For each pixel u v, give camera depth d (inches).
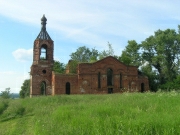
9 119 789.9
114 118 442.9
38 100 1101.7
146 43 2962.6
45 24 2391.7
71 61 2659.9
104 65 2276.1
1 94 1828.2
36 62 2313.0
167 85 2647.6
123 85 2299.5
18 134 553.6
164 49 2802.7
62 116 560.7
